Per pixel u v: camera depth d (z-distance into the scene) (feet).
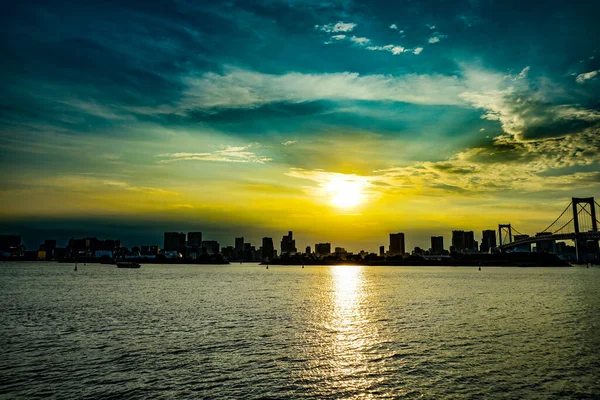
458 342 124.06
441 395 79.41
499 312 192.44
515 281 474.08
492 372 93.40
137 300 248.73
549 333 137.80
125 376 90.74
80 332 140.05
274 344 121.90
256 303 233.76
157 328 148.05
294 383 86.63
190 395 79.61
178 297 270.05
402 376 91.04
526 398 77.71
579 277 572.51
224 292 315.17
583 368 95.96
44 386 84.23
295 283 458.50
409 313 190.39
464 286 386.32
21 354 109.40
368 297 273.33
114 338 130.11
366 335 135.74
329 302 240.32
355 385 85.30
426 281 497.05
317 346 119.24
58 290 327.06
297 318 173.78
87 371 94.38
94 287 364.17
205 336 133.49
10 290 323.57
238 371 94.68
